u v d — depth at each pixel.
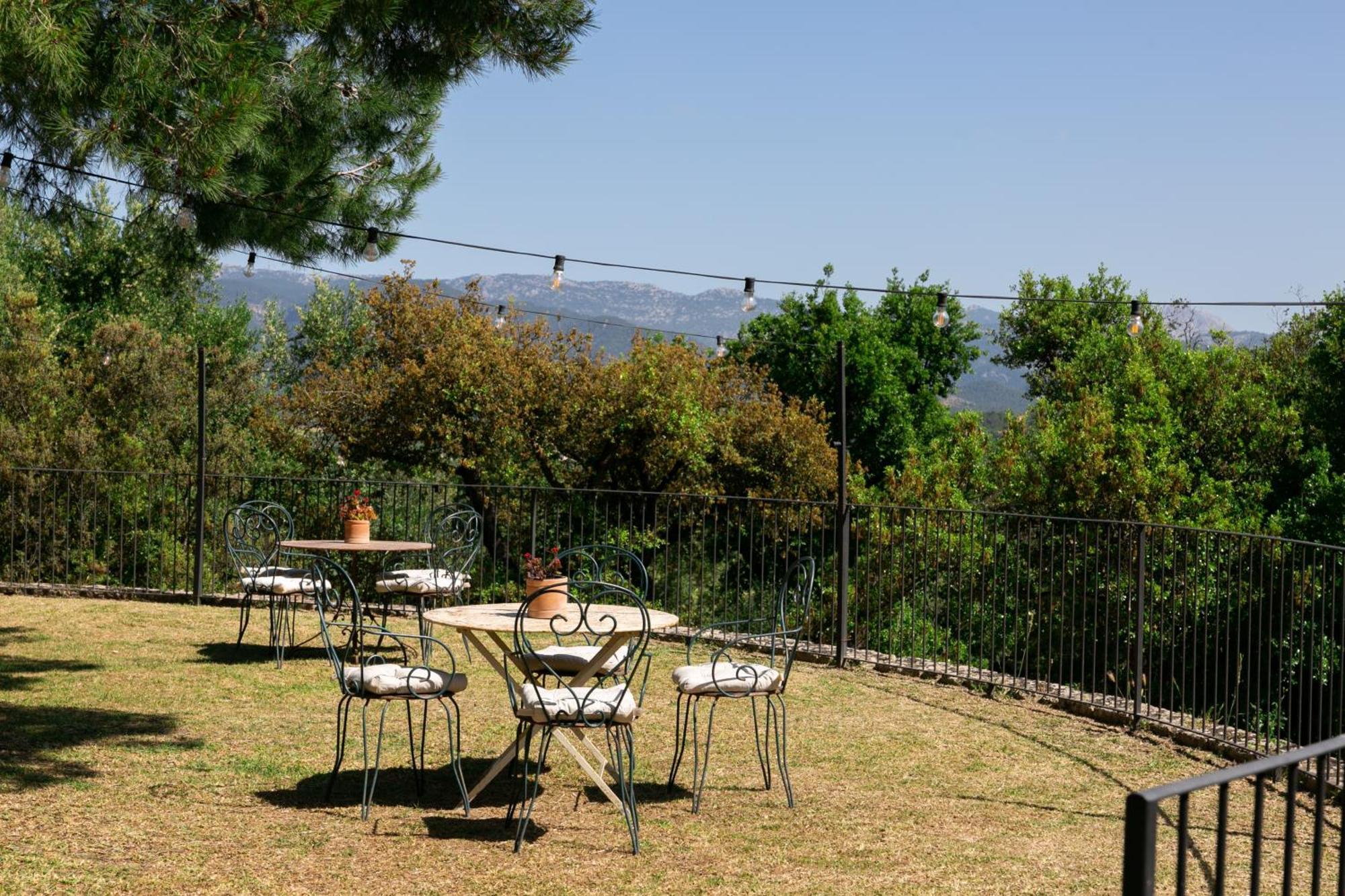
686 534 17.62
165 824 5.15
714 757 6.69
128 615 10.91
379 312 17.53
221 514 19.08
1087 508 17.62
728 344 20.22
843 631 9.75
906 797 6.01
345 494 14.59
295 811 5.43
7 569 17.56
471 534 10.56
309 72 8.59
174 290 26.19
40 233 24.34
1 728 6.75
